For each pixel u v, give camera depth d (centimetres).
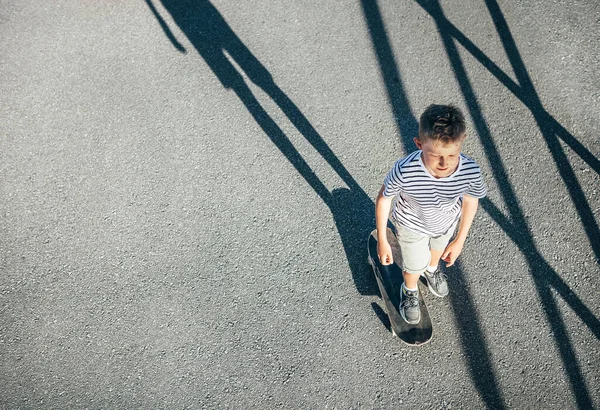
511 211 373
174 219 390
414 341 320
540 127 412
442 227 272
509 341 325
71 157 428
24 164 427
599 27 466
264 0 521
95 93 465
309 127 429
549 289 340
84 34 507
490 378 314
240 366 329
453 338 329
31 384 331
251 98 450
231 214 390
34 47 502
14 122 452
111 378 330
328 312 344
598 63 443
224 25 504
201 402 318
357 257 365
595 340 321
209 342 338
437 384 315
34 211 402
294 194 396
